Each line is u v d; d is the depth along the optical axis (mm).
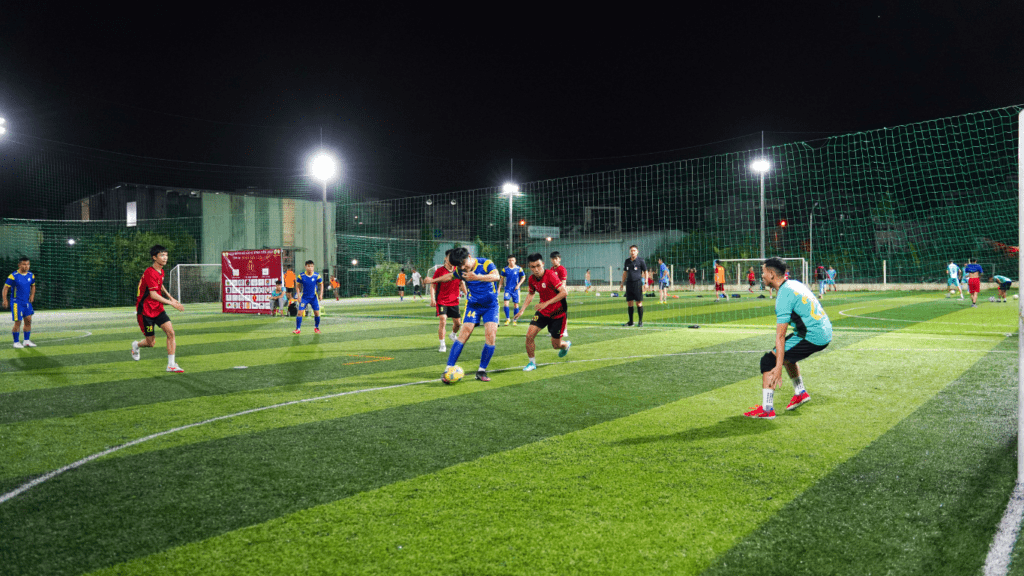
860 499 3180
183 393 6324
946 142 19578
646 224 39688
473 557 2576
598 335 11812
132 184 33594
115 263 31828
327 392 6309
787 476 3541
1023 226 3410
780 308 4957
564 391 6223
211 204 33250
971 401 5438
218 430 4754
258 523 2951
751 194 34062
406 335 12562
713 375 7113
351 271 38406
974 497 3182
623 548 2650
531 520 2955
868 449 4039
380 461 3916
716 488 3361
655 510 3062
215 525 2934
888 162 24750
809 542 2697
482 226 46562
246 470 3760
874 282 30984
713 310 19578
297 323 12844
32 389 6613
